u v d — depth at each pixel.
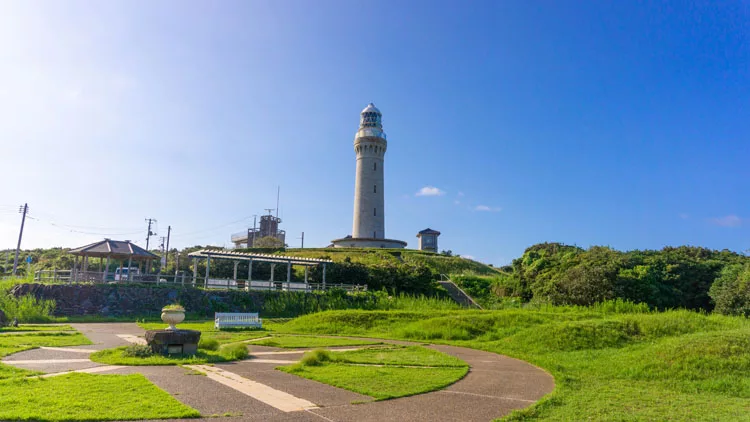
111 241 48.19
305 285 51.16
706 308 50.53
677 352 17.56
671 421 10.72
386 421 10.11
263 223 118.06
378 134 96.56
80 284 38.66
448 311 33.97
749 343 17.59
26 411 9.38
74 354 17.36
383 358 18.83
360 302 47.12
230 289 45.06
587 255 58.62
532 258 67.00
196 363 16.05
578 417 10.93
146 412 9.80
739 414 11.38
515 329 26.91
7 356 16.45
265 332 28.91
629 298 47.72
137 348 17.22
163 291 41.38
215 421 9.62
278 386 13.02
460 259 88.69
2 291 36.38
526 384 14.74
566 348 21.44
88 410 9.73
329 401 11.59
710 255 63.22
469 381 14.96
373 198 94.81
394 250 87.44
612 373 16.53
